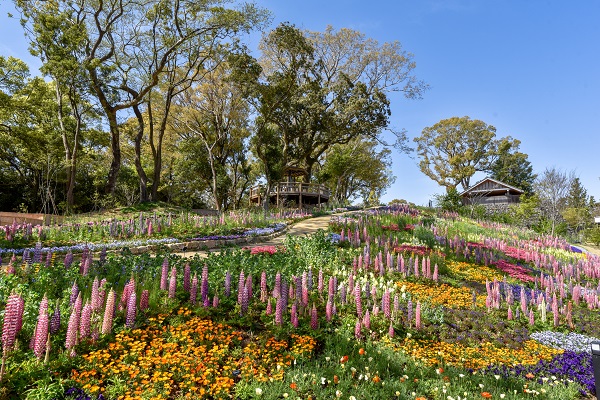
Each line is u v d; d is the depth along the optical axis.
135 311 6.16
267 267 9.58
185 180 40.41
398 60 41.47
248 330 6.68
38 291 6.78
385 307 7.78
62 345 5.34
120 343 5.52
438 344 7.36
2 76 29.00
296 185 36.19
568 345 8.19
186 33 29.55
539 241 23.30
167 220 18.69
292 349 6.13
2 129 30.11
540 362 7.07
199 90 35.69
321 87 40.47
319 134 39.81
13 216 20.25
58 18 24.38
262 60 40.59
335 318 7.68
